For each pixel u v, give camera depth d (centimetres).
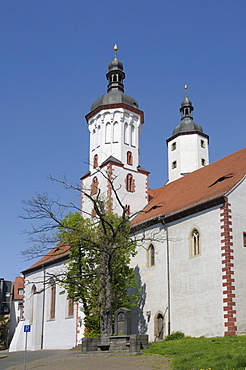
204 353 2206
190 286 3434
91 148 5081
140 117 5106
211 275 3262
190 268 3469
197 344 2633
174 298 3566
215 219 3325
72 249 3666
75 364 2375
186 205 3669
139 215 4612
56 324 4997
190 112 6141
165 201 4422
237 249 3216
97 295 3347
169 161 6059
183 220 3644
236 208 3309
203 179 4244
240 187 3384
